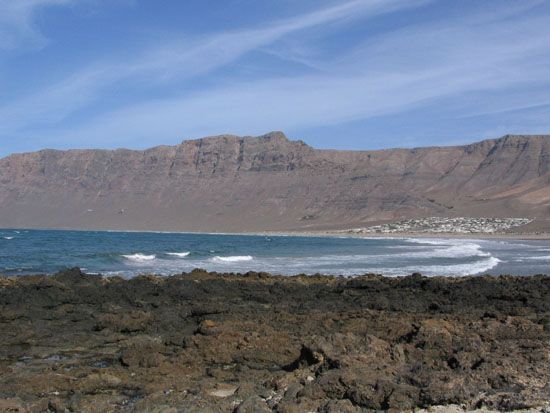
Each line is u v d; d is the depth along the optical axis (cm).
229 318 1728
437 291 2281
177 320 1741
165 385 1090
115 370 1216
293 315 1745
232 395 988
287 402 905
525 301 2036
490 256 5241
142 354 1332
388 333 1426
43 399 1017
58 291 2195
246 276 2922
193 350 1341
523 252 6134
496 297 2136
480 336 1345
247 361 1278
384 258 5066
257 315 1772
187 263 4544
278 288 2433
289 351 1323
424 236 14038
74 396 1027
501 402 860
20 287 2308
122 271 3781
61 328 1705
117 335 1596
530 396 871
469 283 2412
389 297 2141
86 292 2231
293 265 4328
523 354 1105
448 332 1319
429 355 1150
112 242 9419
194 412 891
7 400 1012
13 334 1598
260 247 7656
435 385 904
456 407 870
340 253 6000
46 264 4328
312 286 2533
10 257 5022
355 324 1566
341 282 2628
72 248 6969
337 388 939
